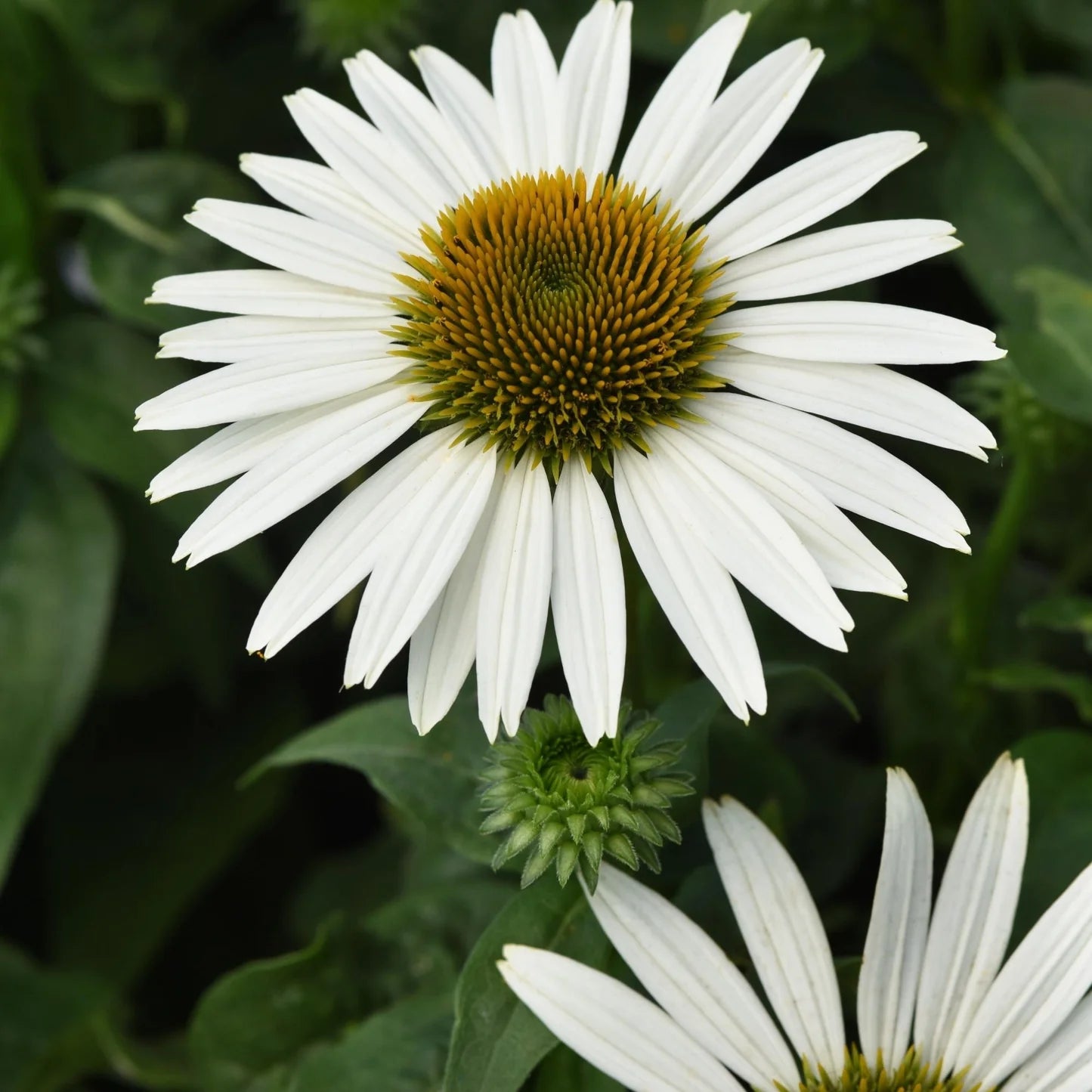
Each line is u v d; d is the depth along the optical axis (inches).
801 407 26.9
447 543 26.6
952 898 26.8
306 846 32.5
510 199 27.6
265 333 27.3
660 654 29.7
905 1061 26.7
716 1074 26.6
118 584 32.0
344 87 31.1
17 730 30.3
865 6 30.4
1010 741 29.9
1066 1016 26.6
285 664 32.5
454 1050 26.7
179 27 31.7
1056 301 29.1
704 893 27.4
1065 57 31.5
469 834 27.7
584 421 27.1
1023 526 30.1
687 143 27.7
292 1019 28.8
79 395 31.0
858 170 27.3
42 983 31.2
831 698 30.4
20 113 31.4
